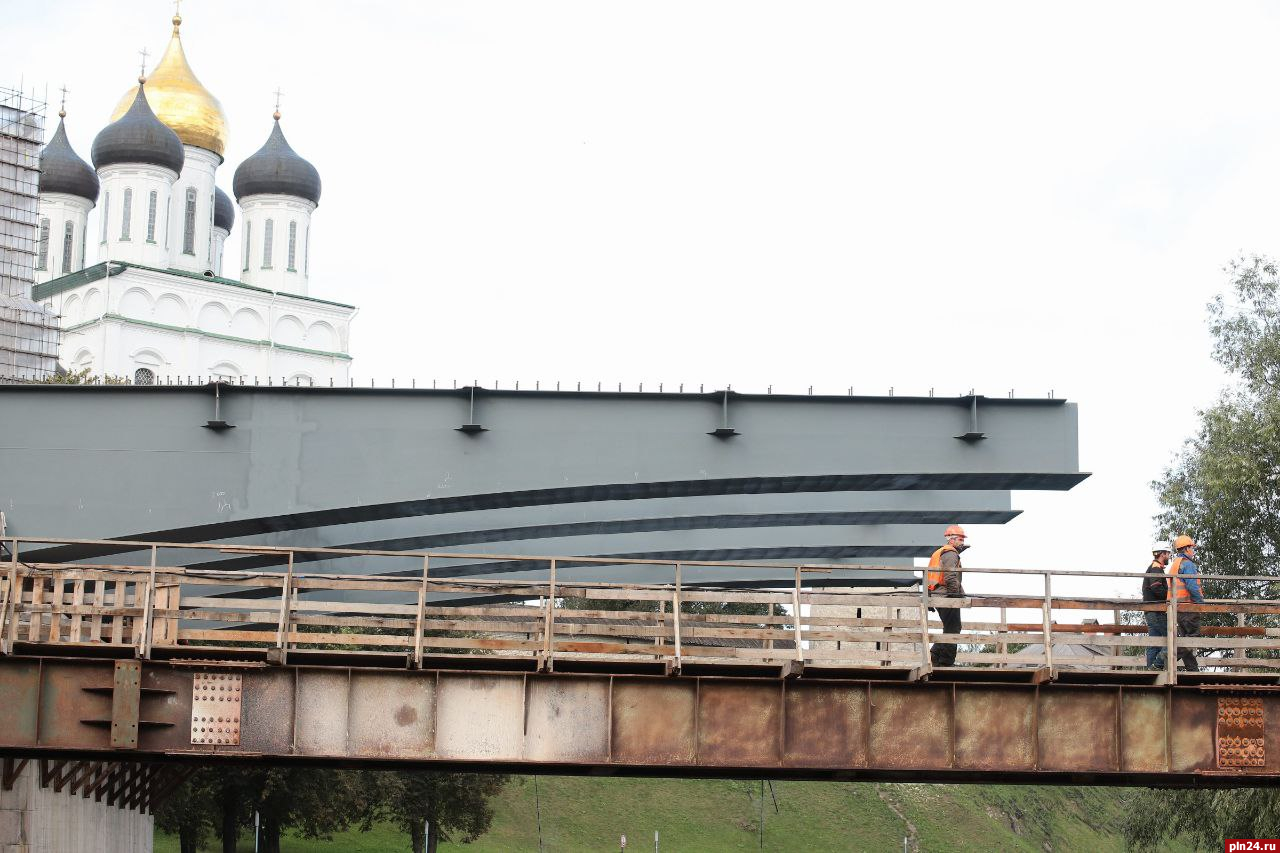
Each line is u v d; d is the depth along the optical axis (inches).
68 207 4549.7
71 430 1199.6
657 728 897.5
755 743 901.8
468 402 1222.9
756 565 912.9
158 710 863.7
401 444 1214.9
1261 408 1587.1
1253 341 1638.8
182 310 4409.5
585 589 909.2
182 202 4564.5
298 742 870.4
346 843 3336.6
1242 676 941.8
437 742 878.4
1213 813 1493.6
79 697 857.5
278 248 4709.6
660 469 1224.8
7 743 845.8
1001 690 923.4
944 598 924.0
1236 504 1531.7
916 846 3914.9
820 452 1235.9
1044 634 928.3
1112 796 4670.3
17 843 1199.6
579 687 896.3
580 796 3934.5
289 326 4630.9
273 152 4717.0
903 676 920.3
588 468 1220.5
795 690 911.7
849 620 920.9
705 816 3941.9
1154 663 992.2
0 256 2352.4
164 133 4421.8
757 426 1237.7
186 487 1198.3
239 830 3176.7
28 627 1053.8
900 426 1244.5
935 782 965.2
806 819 3993.6
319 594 1517.0
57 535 1184.8
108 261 4274.1
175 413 1207.6
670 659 896.3
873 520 1485.0
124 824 1612.9
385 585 892.0
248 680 875.4
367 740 876.0
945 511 1450.5
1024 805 4325.8
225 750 863.7
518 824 3700.8
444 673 888.3
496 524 1423.5
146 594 876.6
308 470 1206.3
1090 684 931.3
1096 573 940.6
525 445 1221.7
